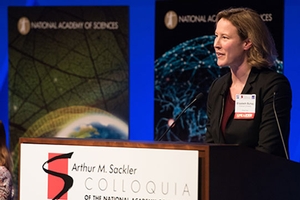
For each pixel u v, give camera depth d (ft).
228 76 15.55
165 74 27.53
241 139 14.57
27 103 29.78
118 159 11.23
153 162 10.87
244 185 10.99
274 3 25.18
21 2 31.32
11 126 30.07
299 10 26.13
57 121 29.43
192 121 27.02
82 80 28.96
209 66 26.68
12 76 29.96
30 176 12.16
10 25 29.91
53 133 29.45
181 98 27.22
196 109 26.94
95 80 28.81
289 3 26.27
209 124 15.70
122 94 28.53
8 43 29.99
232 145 10.80
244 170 11.00
